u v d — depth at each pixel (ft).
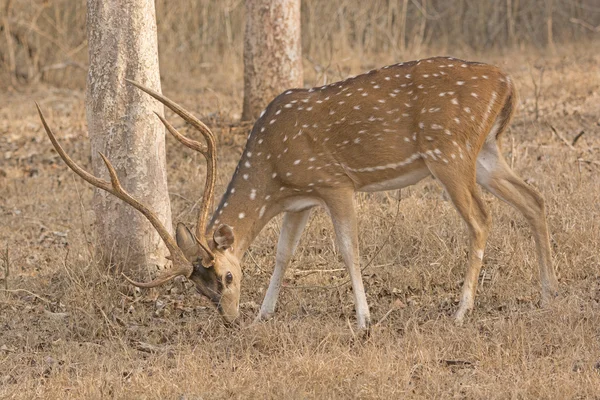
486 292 35.32
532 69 83.10
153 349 32.30
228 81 86.94
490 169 34.17
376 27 97.76
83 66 89.20
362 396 26.58
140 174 38.22
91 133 38.58
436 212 42.52
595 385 26.23
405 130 33.01
